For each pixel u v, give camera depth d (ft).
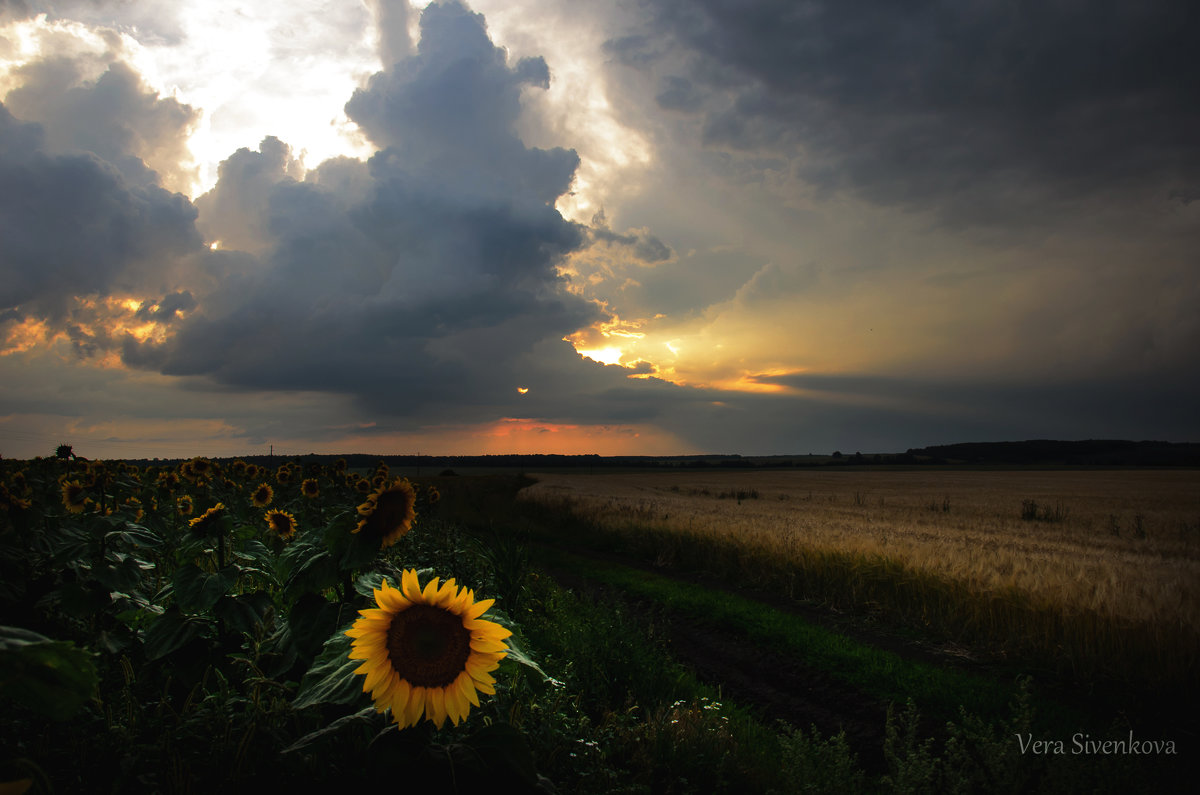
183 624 11.51
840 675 27.96
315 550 11.14
